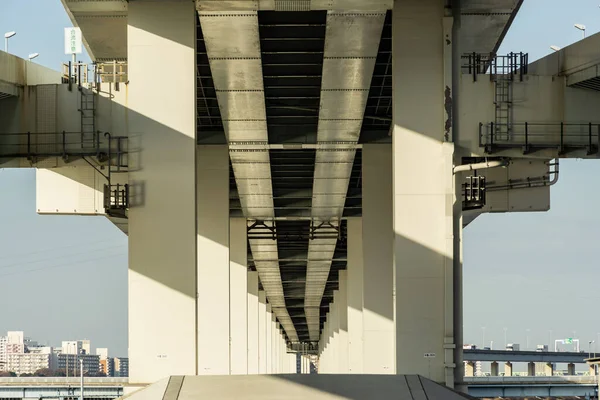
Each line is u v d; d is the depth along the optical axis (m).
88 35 59.16
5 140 53.50
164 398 42.47
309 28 57.50
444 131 51.78
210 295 70.81
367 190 72.50
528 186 70.50
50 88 53.38
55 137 53.16
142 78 51.19
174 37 51.12
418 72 51.91
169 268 50.28
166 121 51.00
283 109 70.56
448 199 51.66
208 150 72.31
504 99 53.53
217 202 71.75
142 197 50.78
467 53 62.69
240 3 51.56
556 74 54.88
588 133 54.09
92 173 67.75
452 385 50.94
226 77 62.38
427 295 51.34
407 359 51.12
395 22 51.97
